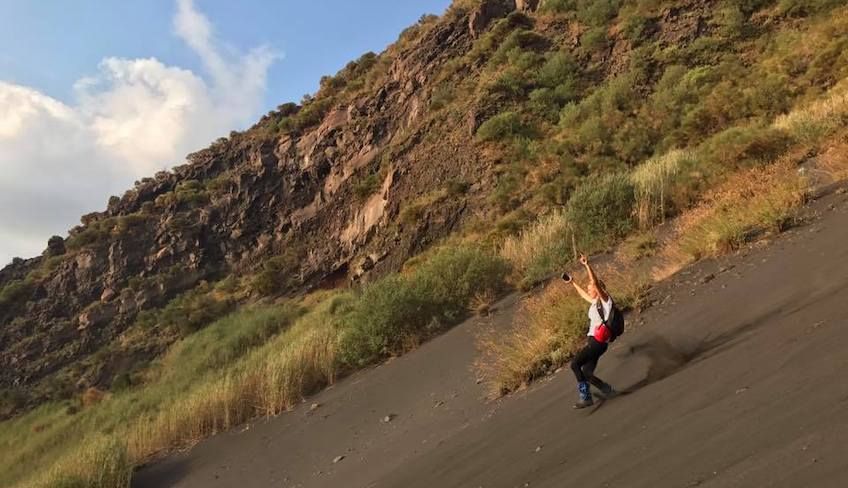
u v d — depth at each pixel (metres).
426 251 34.28
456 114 42.09
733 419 4.60
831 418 3.89
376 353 16.70
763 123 24.81
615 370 7.62
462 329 15.65
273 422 15.01
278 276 45.19
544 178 32.69
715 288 9.42
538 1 50.41
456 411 9.95
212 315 43.62
